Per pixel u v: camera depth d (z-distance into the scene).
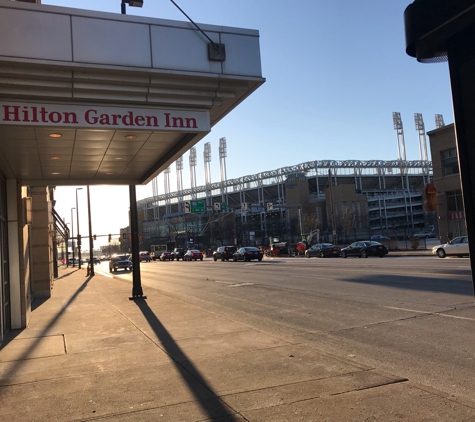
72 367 7.01
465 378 5.87
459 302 11.34
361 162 134.50
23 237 11.22
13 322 10.80
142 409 5.01
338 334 8.89
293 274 23.47
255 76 8.76
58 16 7.45
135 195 16.84
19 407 5.24
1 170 10.25
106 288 22.02
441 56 2.75
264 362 6.80
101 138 9.02
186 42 8.31
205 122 8.80
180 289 19.89
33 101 7.63
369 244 38.00
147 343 8.53
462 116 2.49
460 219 39.53
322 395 5.22
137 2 10.02
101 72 7.77
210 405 5.05
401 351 7.35
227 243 115.12
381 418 4.50
